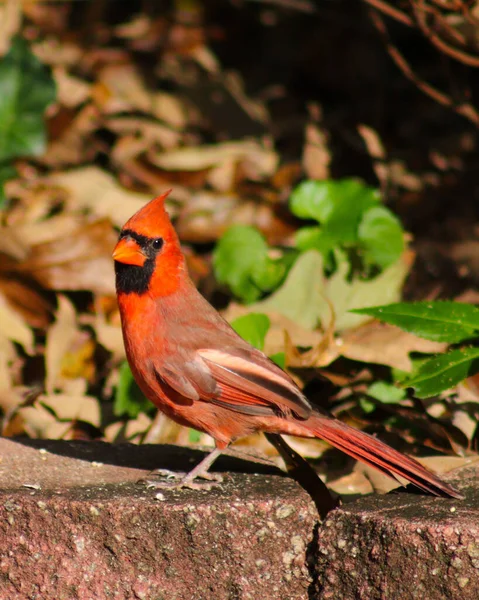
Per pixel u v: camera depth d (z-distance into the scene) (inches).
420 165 560.4
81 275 407.5
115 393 362.6
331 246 404.2
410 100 609.9
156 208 261.1
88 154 536.7
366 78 628.1
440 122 592.7
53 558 229.0
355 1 617.3
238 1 671.1
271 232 482.9
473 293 411.5
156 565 226.1
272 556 224.5
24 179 500.4
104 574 227.8
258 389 248.4
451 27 422.6
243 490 237.5
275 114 621.0
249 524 223.3
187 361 254.1
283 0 614.9
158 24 655.8
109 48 636.7
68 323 377.7
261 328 330.6
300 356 331.9
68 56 608.4
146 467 267.9
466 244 473.7
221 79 599.8
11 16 563.5
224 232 437.7
